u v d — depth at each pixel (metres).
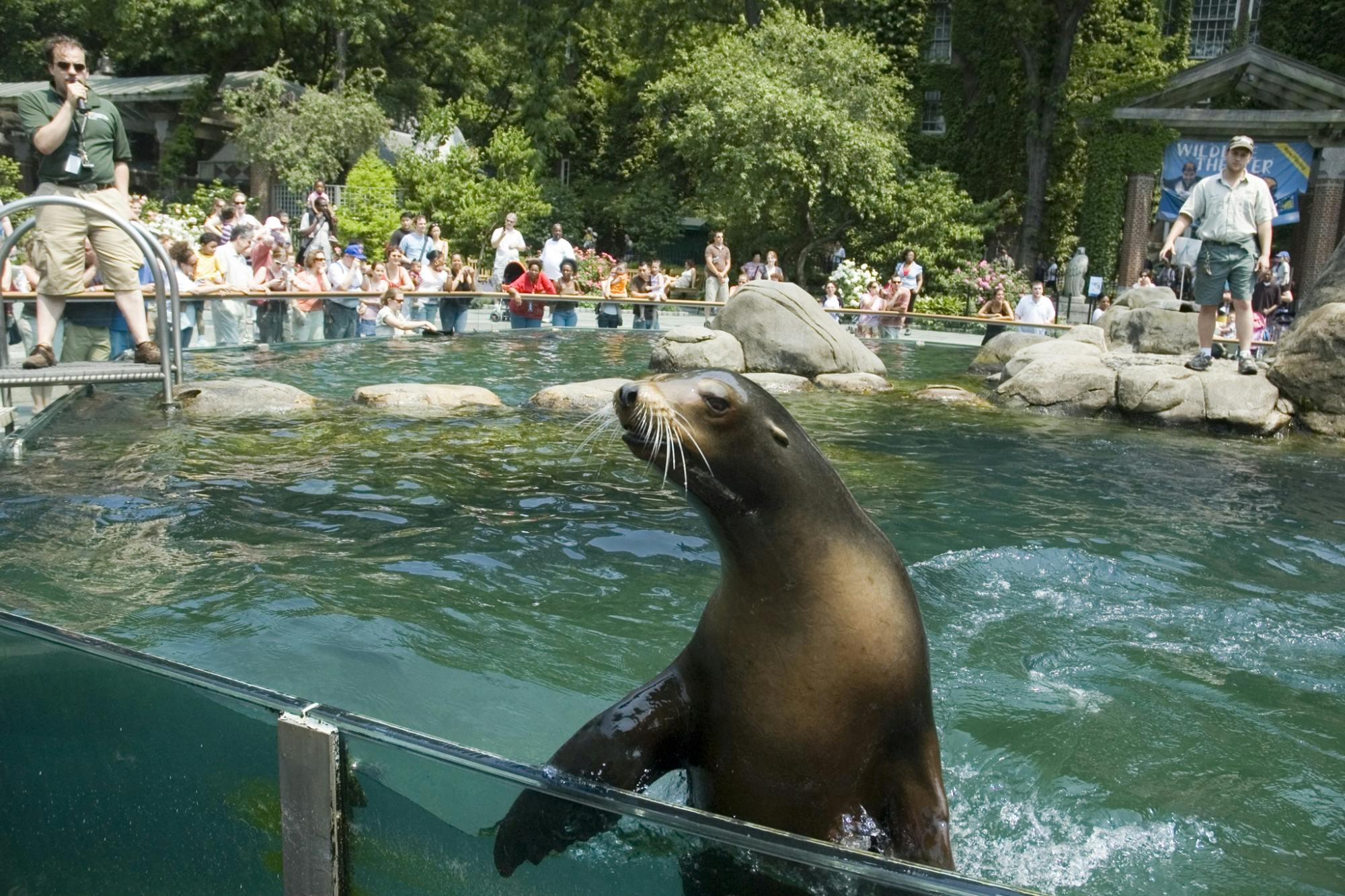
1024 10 33.50
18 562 4.88
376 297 14.33
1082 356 12.84
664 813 1.82
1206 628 4.94
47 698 2.37
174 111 38.97
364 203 27.33
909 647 2.58
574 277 20.11
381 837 1.95
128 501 6.05
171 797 2.20
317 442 8.04
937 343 18.50
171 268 9.10
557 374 13.02
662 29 41.44
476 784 1.87
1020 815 3.19
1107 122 32.72
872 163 30.86
